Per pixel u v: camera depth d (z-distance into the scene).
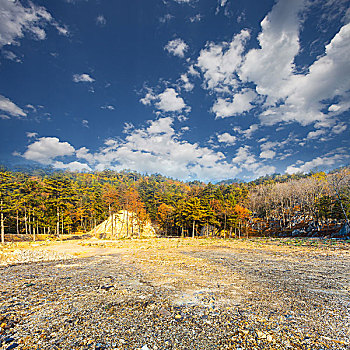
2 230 36.22
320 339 4.57
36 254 21.53
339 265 13.73
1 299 7.48
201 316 5.84
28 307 6.66
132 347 4.30
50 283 9.66
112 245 32.38
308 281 9.72
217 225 59.16
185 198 78.69
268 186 99.94
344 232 39.50
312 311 6.16
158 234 67.25
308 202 68.44
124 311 6.25
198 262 15.49
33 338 4.73
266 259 16.77
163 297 7.50
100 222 69.06
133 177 192.62
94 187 84.44
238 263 14.96
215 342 4.46
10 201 38.91
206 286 8.94
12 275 11.55
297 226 58.88
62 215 50.75
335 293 7.91
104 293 8.04
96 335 4.83
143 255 20.14
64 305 6.82
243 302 6.95
